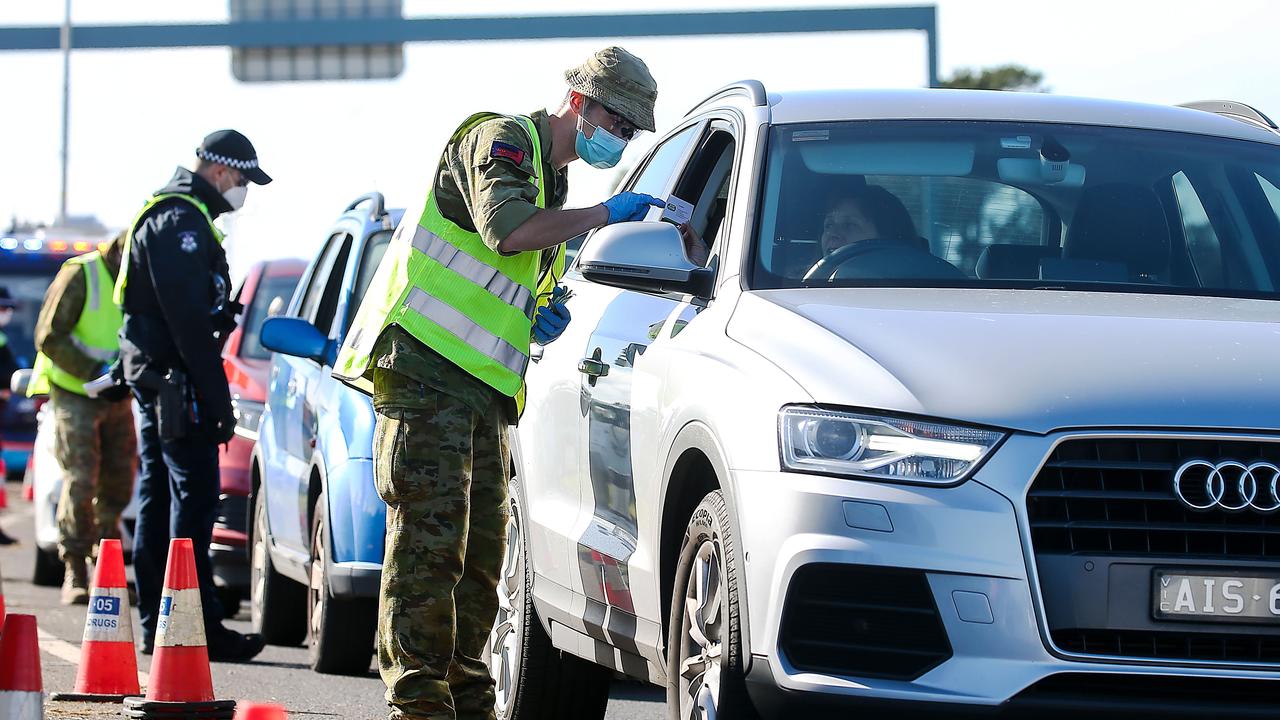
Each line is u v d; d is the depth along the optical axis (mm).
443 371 13406
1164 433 11016
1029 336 11844
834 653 11094
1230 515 11023
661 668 13430
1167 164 14719
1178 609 10914
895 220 13812
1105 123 15164
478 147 13172
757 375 11898
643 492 13602
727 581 11719
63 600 29266
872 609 10984
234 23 86312
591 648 15031
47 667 20766
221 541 27469
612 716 18391
